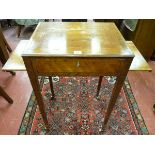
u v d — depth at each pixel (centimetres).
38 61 94
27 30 321
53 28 118
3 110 162
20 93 183
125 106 169
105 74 103
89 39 106
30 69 98
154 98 180
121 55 91
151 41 221
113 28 121
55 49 95
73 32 114
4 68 119
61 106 168
